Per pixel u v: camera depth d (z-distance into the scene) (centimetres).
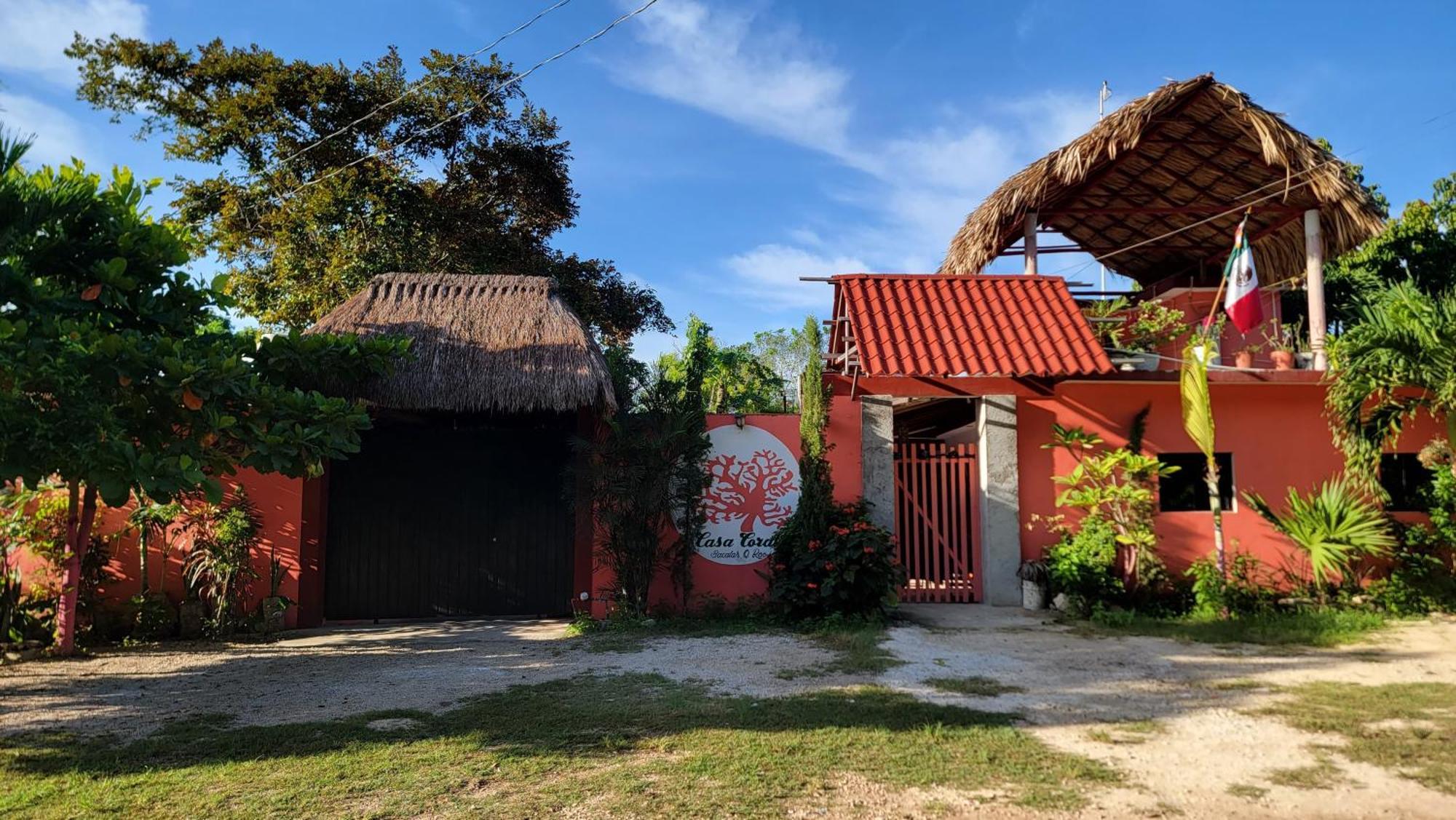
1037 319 1132
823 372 1114
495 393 986
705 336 2009
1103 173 1295
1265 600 995
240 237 1911
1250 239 1388
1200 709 608
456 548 1123
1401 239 1627
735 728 557
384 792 445
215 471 731
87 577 924
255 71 1947
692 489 1007
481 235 2050
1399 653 793
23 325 603
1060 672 731
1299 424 1127
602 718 586
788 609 959
